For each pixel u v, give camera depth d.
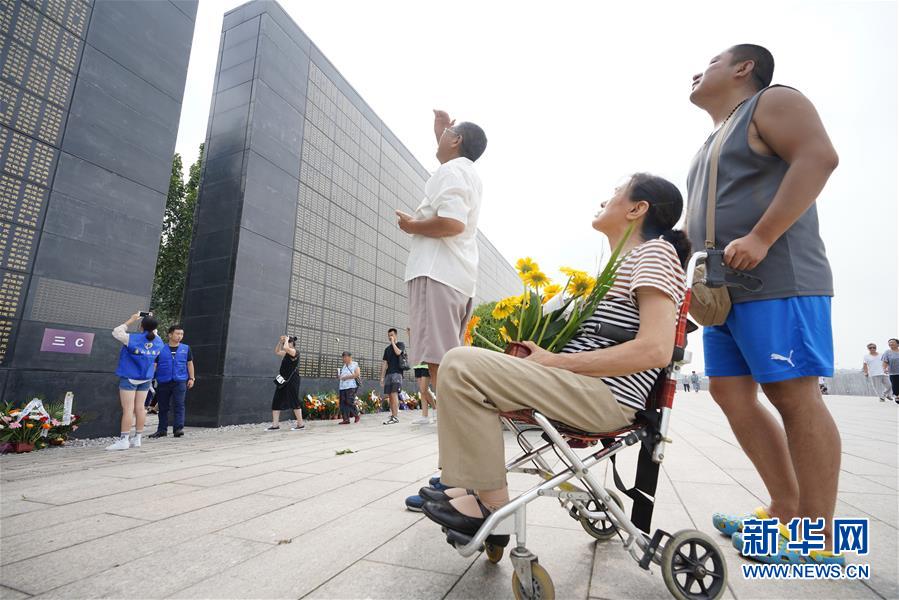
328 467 3.42
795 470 1.57
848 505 2.19
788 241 1.60
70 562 1.55
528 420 1.32
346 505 2.28
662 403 1.38
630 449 4.06
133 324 6.34
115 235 6.26
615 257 1.35
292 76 9.74
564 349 1.47
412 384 14.23
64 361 5.61
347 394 8.18
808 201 1.46
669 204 1.53
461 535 1.28
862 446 4.23
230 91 9.00
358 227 11.82
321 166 10.46
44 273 5.52
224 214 8.28
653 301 1.27
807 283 1.56
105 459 4.09
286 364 7.23
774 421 1.80
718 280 1.53
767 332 1.58
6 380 5.13
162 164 6.94
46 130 5.67
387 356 8.49
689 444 4.54
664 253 1.34
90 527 1.94
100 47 6.30
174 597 1.29
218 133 8.84
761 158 1.68
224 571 1.47
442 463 1.25
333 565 1.51
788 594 1.35
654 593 1.33
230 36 9.39
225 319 7.73
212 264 8.11
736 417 1.85
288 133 9.46
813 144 1.50
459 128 2.46
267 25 9.20
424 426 7.23
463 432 1.22
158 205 6.82
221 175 8.54
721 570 1.30
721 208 1.78
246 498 2.44
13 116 5.41
